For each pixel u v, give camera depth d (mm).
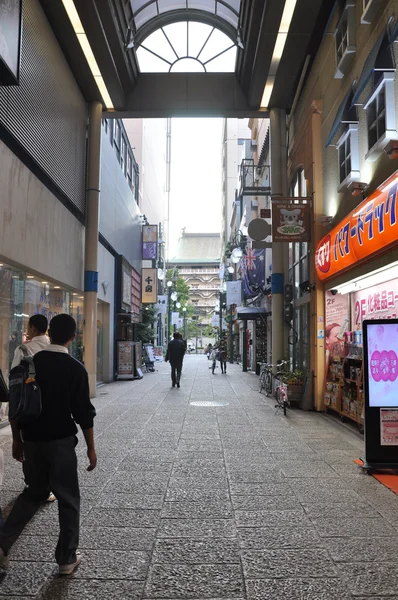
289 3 10828
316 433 9188
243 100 15656
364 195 9188
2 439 8312
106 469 6590
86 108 15211
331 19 11320
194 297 139625
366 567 3727
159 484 5918
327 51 11891
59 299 13555
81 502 5254
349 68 10086
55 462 3572
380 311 9469
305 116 13992
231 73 15750
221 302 47844
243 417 11078
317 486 5859
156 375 24938
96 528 4531
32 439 3586
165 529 4512
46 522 4672
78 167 14359
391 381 6562
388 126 7543
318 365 12102
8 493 5480
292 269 16234
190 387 18312
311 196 12922
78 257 14594
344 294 11648
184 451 7660
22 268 10195
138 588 3400
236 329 45281
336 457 7301
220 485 5891
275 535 4371
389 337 6590
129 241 25938
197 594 3320
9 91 8961
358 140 9516
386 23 7805
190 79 15688
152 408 12453
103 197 18781
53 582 3482
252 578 3551
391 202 7043
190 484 5922
